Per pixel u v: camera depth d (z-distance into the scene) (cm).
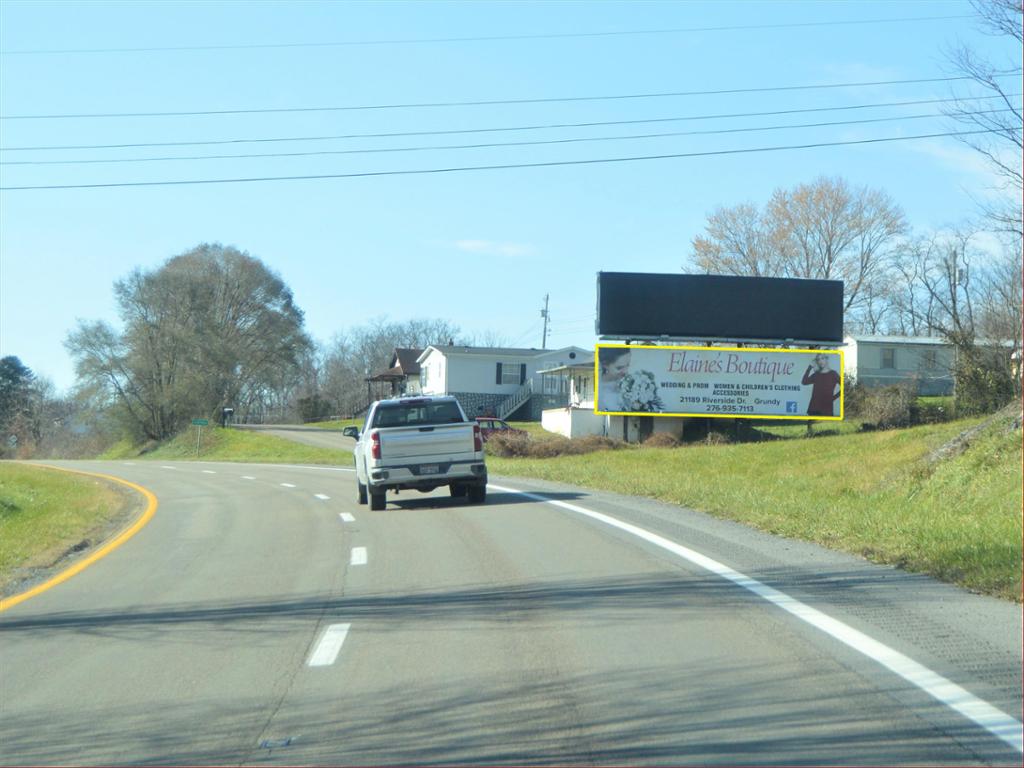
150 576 1400
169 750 638
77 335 8238
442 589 1133
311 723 677
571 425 5338
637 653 805
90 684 813
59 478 4312
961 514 1451
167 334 8194
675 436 5009
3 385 11512
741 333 4888
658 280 4850
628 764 568
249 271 8775
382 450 2011
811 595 1002
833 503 1736
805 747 582
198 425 7275
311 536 1722
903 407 4712
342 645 887
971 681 696
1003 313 4641
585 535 1513
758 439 4838
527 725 643
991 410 4469
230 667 839
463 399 7462
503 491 2395
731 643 821
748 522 1622
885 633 835
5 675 858
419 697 719
